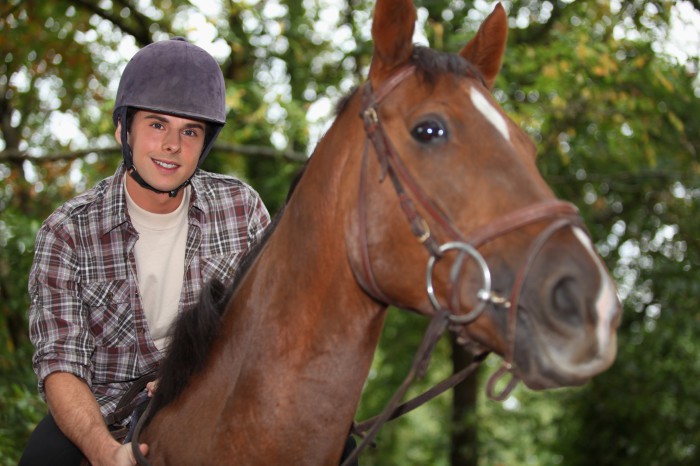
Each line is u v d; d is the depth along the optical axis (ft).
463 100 5.34
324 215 5.74
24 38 21.22
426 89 5.42
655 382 29.07
